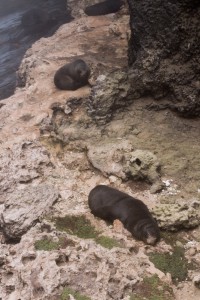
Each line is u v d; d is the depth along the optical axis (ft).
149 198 64.03
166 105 79.25
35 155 71.20
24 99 90.84
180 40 75.97
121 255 51.75
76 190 66.64
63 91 91.25
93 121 77.51
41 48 118.01
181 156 69.77
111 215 58.49
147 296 47.34
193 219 59.21
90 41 115.03
